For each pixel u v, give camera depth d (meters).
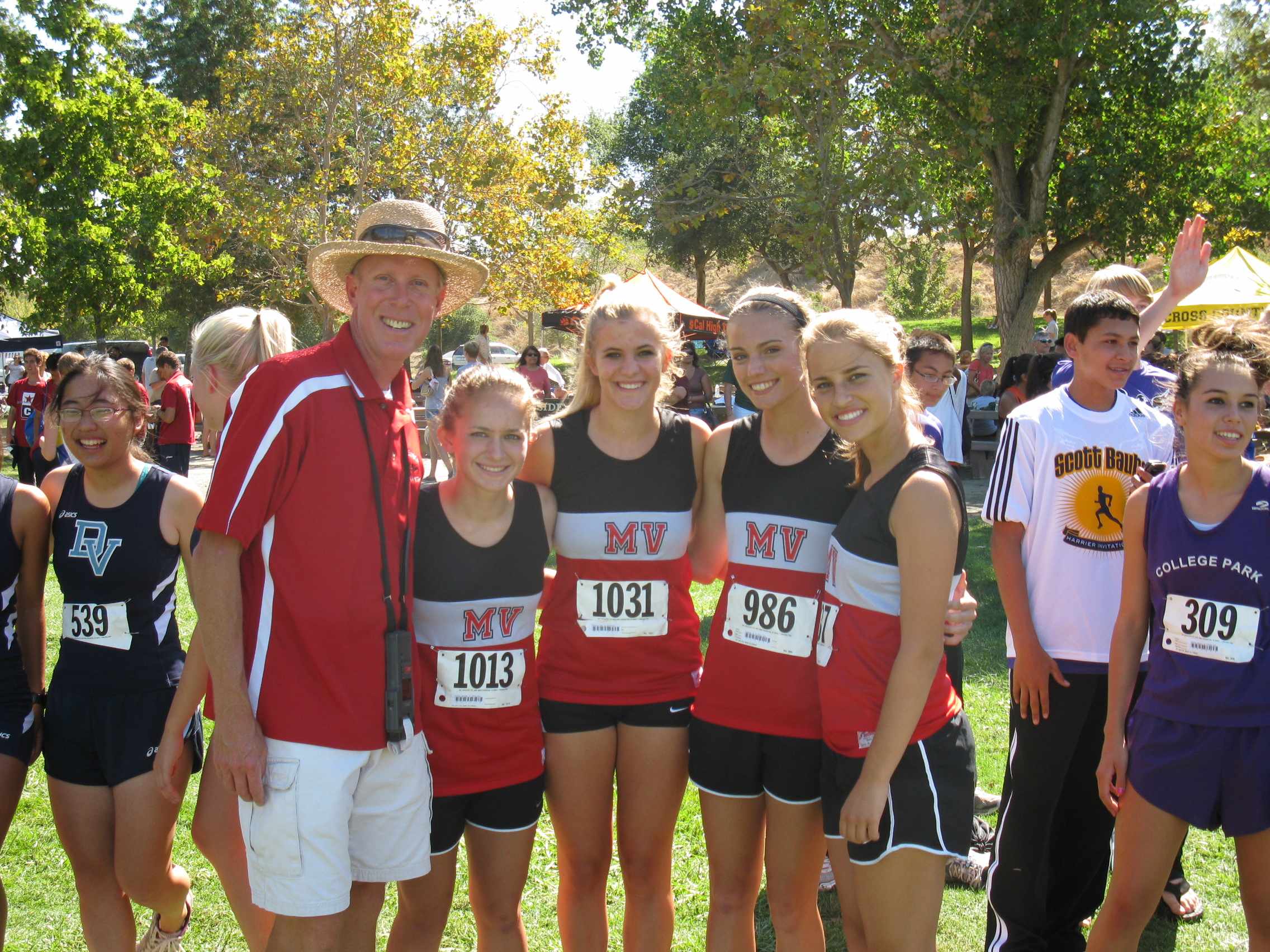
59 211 24.03
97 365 2.93
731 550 2.87
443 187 25.98
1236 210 20.58
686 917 3.52
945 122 19.31
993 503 3.15
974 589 8.04
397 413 2.59
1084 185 20.17
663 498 2.95
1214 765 2.57
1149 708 2.68
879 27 17.55
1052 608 3.06
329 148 25.44
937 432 3.84
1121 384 3.08
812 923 2.87
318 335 35.88
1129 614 2.80
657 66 19.97
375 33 24.64
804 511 2.74
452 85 25.66
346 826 2.44
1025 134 20.31
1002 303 21.09
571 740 2.93
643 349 2.82
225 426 2.47
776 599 2.75
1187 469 2.68
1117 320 3.04
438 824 2.77
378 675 2.46
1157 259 37.34
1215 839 4.04
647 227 35.31
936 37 17.14
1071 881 3.12
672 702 2.95
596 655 2.91
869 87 18.78
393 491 2.52
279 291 26.69
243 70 26.31
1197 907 3.46
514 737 2.80
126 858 2.94
